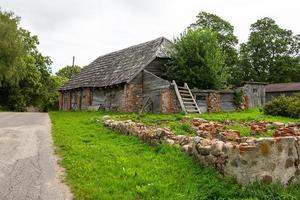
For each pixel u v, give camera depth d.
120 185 7.85
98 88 37.09
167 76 32.56
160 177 8.38
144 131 13.03
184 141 10.72
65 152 11.41
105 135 14.79
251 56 70.00
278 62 66.56
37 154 11.20
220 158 8.21
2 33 45.25
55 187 7.82
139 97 31.73
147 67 32.34
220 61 33.03
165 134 11.75
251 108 36.00
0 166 9.61
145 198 7.15
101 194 7.22
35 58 69.56
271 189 7.33
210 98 30.12
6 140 13.89
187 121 18.44
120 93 32.97
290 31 69.19
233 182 7.66
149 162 9.76
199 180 7.98
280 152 7.79
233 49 61.38
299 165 8.00
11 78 50.03
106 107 35.44
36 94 68.38
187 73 31.52
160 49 33.62
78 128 17.52
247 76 69.75
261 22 70.06
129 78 31.20
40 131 16.94
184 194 7.25
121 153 10.97
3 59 46.03
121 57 39.22
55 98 72.94
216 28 59.50
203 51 32.09
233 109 31.75
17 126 19.16
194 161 9.22
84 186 7.76
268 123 18.77
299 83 56.66
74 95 43.50
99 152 11.16
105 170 9.05
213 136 12.23
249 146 7.56
